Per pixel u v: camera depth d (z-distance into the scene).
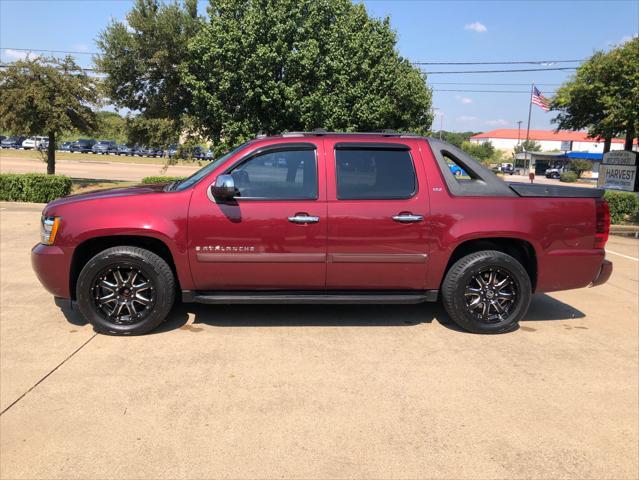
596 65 15.67
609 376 4.05
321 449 3.01
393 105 20.19
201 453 2.95
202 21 16.62
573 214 4.86
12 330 4.78
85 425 3.22
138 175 34.62
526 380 3.95
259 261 4.64
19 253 7.96
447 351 4.49
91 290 4.61
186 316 5.25
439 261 4.77
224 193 4.44
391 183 4.76
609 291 6.71
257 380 3.86
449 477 2.79
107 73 21.33
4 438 3.06
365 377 3.94
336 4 15.57
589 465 2.92
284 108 14.94
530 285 4.89
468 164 4.88
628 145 16.36
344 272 4.73
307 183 4.70
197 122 19.05
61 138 23.75
